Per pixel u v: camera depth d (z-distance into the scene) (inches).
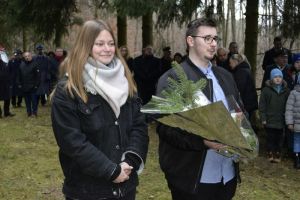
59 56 448.8
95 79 91.0
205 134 94.4
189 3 287.3
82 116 90.9
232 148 99.2
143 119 99.7
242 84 271.9
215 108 90.6
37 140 303.6
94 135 91.5
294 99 241.9
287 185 214.4
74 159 89.6
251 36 346.0
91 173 89.3
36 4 377.4
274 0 330.6
